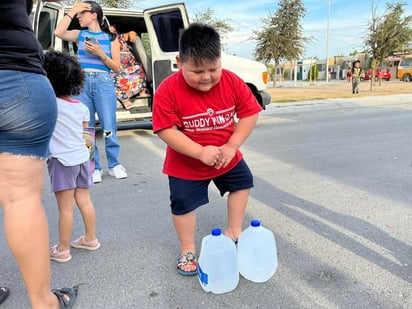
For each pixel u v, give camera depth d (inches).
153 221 120.0
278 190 147.3
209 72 77.7
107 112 162.9
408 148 217.3
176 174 87.8
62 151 89.4
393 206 127.9
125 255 98.3
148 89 268.5
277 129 293.1
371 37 856.9
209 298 79.5
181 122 85.0
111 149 168.6
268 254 84.7
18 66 58.1
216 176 90.0
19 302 79.5
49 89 62.7
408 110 399.5
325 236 106.0
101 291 82.7
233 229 98.2
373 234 106.7
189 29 78.5
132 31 269.6
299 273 87.6
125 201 138.6
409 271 87.5
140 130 306.0
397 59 1524.4
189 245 91.9
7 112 57.6
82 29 162.2
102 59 156.1
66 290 78.5
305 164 187.0
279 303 77.2
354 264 90.9
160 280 86.7
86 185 96.8
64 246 95.4
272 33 1133.7
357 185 151.9
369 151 212.1
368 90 754.8
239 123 89.3
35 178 63.6
